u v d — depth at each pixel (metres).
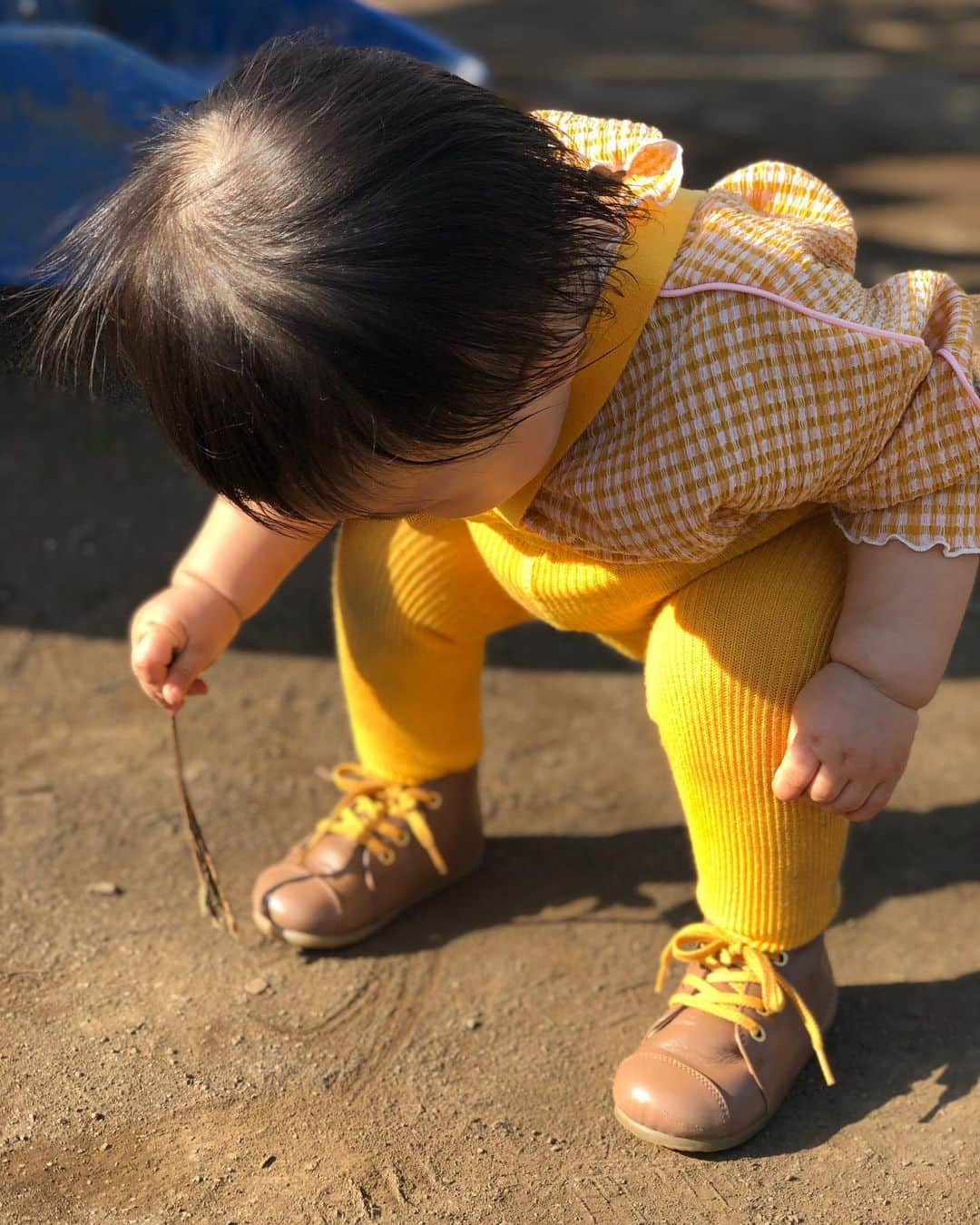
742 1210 1.13
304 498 0.90
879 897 1.52
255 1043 1.31
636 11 7.38
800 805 1.20
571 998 1.38
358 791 1.52
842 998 1.38
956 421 1.10
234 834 1.62
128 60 2.27
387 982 1.40
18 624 2.03
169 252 0.89
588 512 1.10
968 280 3.28
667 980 1.41
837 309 1.07
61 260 1.02
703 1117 1.19
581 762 1.78
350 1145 1.20
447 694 1.46
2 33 2.21
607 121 1.16
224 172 0.90
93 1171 1.17
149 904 1.50
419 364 0.85
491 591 1.39
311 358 0.84
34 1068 1.27
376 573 1.39
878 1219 1.12
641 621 1.28
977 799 1.68
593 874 1.57
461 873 1.56
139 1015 1.34
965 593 1.13
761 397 1.05
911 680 1.12
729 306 1.05
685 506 1.06
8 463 2.45
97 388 1.02
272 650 2.01
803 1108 1.25
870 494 1.12
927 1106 1.24
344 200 0.87
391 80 0.93
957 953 1.44
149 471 2.44
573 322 0.94
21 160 2.25
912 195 4.15
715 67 6.07
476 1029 1.34
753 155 4.57
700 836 1.25
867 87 5.70
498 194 0.88
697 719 1.18
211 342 0.86
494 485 1.00
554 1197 1.15
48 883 1.52
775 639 1.16
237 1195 1.15
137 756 1.76
